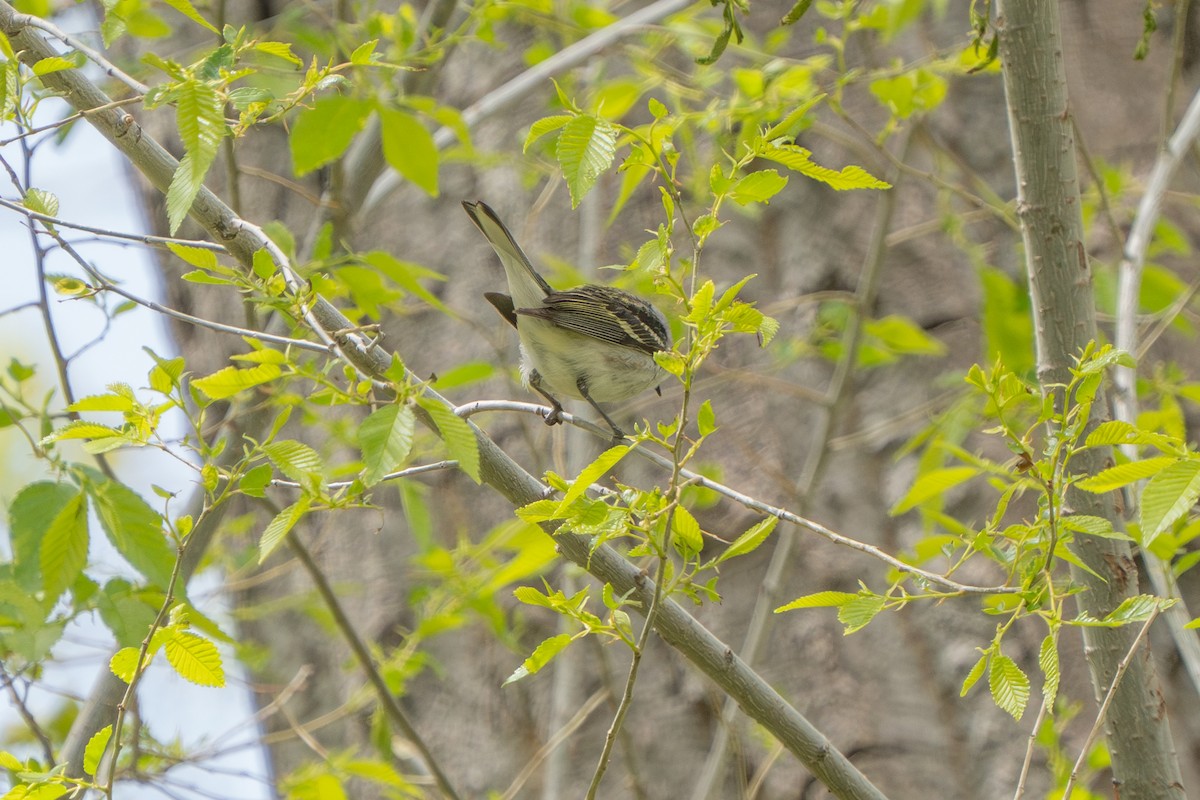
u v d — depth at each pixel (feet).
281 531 18.86
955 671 34.78
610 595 19.29
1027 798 33.19
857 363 35.06
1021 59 24.45
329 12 41.42
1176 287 37.55
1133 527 24.12
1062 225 24.21
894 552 36.06
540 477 36.73
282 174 42.57
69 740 27.71
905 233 37.55
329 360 22.29
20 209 21.38
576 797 35.86
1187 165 41.04
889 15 34.27
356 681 38.99
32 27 22.63
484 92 43.32
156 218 44.21
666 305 37.91
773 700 22.29
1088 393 19.31
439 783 28.94
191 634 19.85
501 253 33.88
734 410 38.50
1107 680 23.15
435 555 34.73
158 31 34.58
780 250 39.70
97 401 19.42
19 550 25.34
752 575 36.58
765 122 32.55
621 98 35.58
